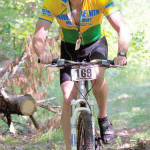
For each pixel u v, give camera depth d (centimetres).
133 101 1477
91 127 589
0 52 1205
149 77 2095
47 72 1020
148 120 1120
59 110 1020
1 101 749
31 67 1000
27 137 966
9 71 976
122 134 979
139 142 863
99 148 698
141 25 1330
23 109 743
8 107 755
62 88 639
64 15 645
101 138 699
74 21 649
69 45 678
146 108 1330
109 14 634
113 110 1328
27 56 998
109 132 694
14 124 1021
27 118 1063
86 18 640
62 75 644
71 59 667
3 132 987
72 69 593
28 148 863
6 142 916
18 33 1170
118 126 1081
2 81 948
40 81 1029
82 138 612
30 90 998
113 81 1648
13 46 1218
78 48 638
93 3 630
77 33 659
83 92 605
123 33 615
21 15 1278
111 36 1145
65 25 659
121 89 1739
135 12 1505
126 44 607
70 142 641
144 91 1753
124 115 1234
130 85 1894
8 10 1257
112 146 859
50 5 639
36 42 625
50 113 1126
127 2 1568
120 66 583
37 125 777
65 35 675
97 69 634
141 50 1260
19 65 991
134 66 1582
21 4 1252
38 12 1316
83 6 632
